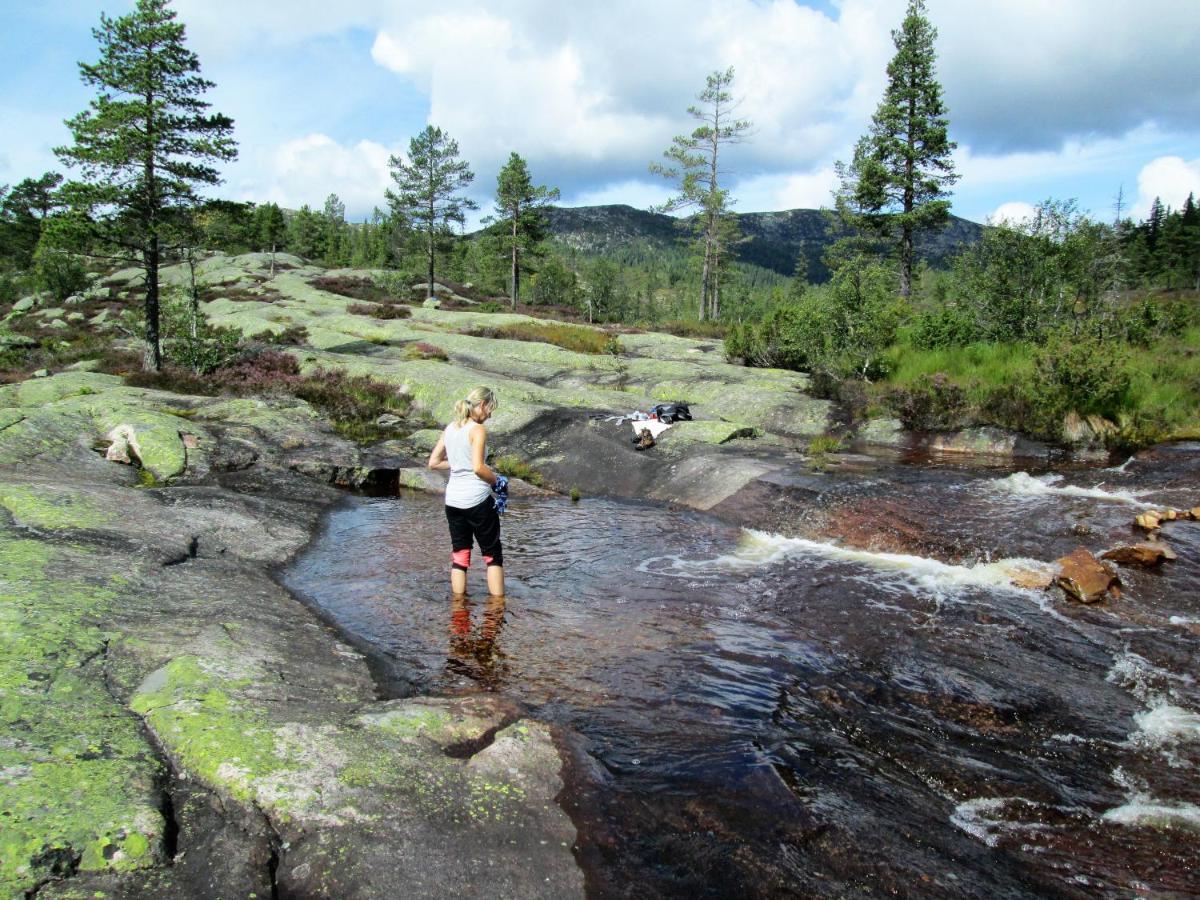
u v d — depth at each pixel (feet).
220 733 12.47
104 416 41.37
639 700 16.57
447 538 30.91
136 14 69.56
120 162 68.33
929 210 109.50
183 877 9.29
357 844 10.31
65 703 12.98
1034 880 10.83
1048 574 23.98
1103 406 43.62
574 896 9.96
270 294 159.84
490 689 17.03
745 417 56.44
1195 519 27.94
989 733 15.23
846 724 15.57
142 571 21.39
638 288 471.62
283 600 21.83
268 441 44.70
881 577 25.17
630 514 35.91
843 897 10.20
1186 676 17.40
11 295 184.03
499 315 124.47
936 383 49.32
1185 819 12.32
